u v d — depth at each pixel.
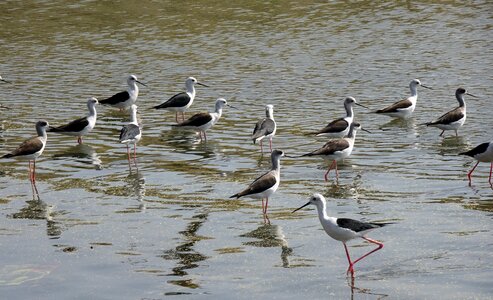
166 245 18.73
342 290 16.23
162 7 54.00
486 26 46.41
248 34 46.59
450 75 36.66
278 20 49.91
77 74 39.09
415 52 41.28
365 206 20.97
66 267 17.62
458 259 17.47
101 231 19.70
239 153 26.67
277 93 34.72
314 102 33.09
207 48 43.69
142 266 17.58
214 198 22.06
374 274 16.95
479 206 20.67
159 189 22.94
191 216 20.67
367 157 25.78
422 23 47.91
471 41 43.06
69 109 33.00
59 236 19.42
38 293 16.38
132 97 33.25
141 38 46.31
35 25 49.75
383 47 42.69
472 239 18.48
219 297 16.00
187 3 54.97
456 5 52.47
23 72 39.56
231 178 23.88
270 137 26.62
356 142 27.70
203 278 16.89
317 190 22.56
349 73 37.78
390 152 26.30
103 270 17.42
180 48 43.88
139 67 40.25
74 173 24.70
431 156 25.67
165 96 35.12
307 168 24.78
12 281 16.95
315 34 46.12
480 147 22.58
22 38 46.84
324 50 42.50
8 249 18.66
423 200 21.30
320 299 15.88
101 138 29.17
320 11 52.03
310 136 28.34
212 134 29.22
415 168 24.36
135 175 24.38
